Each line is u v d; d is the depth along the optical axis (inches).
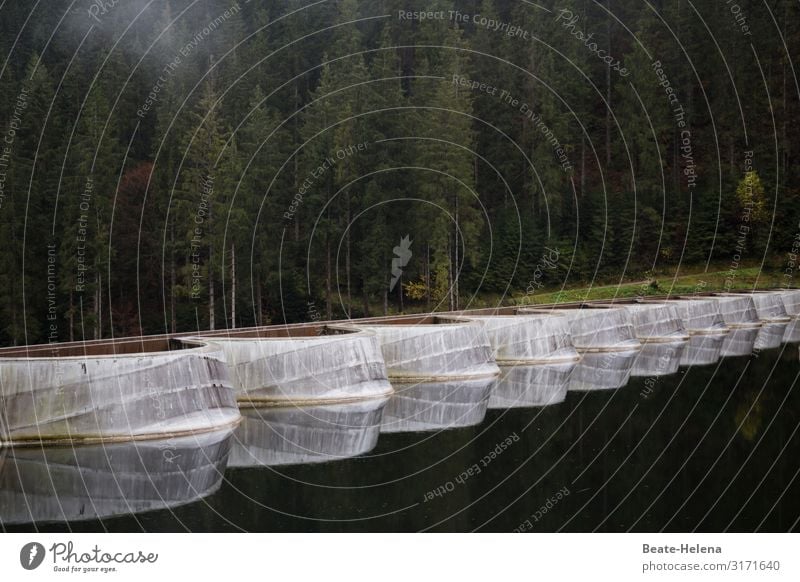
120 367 946.1
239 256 2085.4
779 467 924.0
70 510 745.6
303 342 1208.2
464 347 1450.5
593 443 1026.7
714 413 1179.3
